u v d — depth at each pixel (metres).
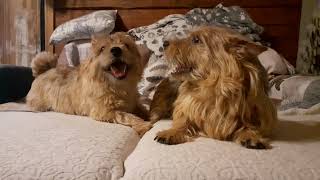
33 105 2.00
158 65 2.22
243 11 2.75
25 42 3.30
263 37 2.93
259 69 1.40
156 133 1.36
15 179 1.00
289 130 1.46
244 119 1.34
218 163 1.03
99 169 1.05
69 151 1.15
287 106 1.94
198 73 1.43
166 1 3.01
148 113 1.89
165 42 1.55
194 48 1.44
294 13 2.90
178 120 1.43
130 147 1.31
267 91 1.45
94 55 1.82
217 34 1.40
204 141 1.27
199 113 1.37
